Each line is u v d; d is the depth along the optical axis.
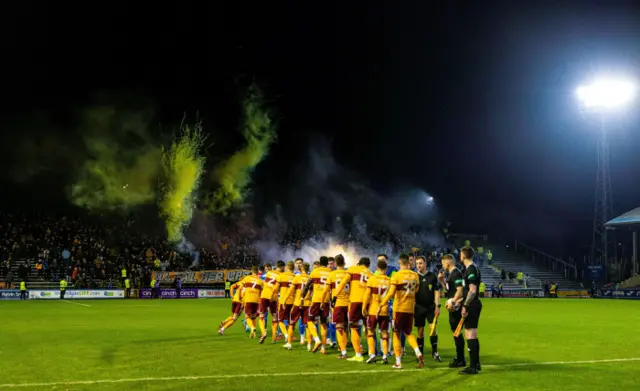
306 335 14.85
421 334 12.58
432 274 12.66
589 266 52.53
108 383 9.73
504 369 11.52
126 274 44.59
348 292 12.77
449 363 12.28
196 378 10.20
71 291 41.66
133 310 29.14
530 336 18.12
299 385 9.66
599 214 61.66
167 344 15.12
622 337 17.86
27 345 14.80
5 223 46.94
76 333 17.80
